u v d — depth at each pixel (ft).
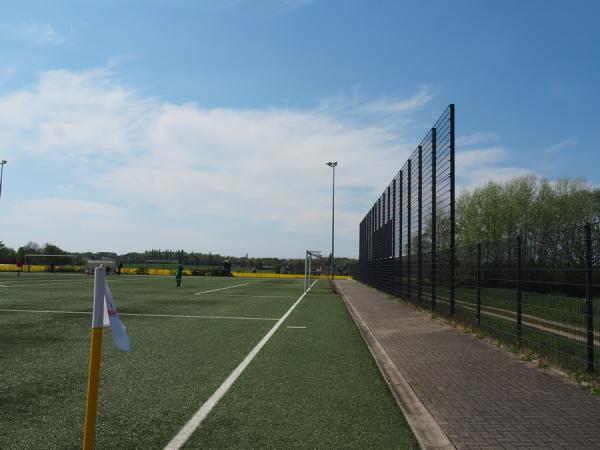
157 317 46.39
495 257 34.06
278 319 46.55
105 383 20.93
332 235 172.14
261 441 14.25
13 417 16.26
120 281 125.80
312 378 22.36
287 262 272.51
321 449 13.69
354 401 18.66
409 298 64.18
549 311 25.79
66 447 13.69
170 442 14.08
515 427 15.62
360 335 36.63
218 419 16.26
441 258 48.47
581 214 125.70
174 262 236.84
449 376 22.90
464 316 41.14
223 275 203.82
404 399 19.34
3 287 86.89
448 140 44.09
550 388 20.67
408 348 30.86
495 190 135.95
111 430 15.08
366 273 127.03
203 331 37.37
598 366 21.88
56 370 23.18
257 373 23.22
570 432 15.17
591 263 21.99
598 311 21.81
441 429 15.42
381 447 13.91
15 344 30.17
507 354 28.76
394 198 78.69
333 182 173.58
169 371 23.36
